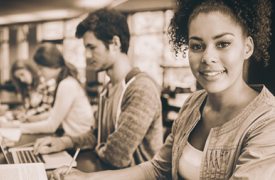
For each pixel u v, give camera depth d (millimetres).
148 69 5043
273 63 1180
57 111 1888
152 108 1245
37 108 2479
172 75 4684
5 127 1971
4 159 1137
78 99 1939
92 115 2031
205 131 806
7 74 6559
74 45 6121
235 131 695
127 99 1272
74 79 1987
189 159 798
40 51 2121
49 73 2127
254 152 592
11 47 6738
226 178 701
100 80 5398
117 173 933
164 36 4871
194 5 737
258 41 713
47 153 1303
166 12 4773
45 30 6445
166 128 3283
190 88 4457
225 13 645
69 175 871
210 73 672
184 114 938
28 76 3400
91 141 1505
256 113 667
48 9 5945
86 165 1218
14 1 5594
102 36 1333
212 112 803
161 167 964
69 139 1427
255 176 565
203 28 663
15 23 6648
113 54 1370
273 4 1138
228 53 649
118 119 1279
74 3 5504
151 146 1319
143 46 5098
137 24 5129
